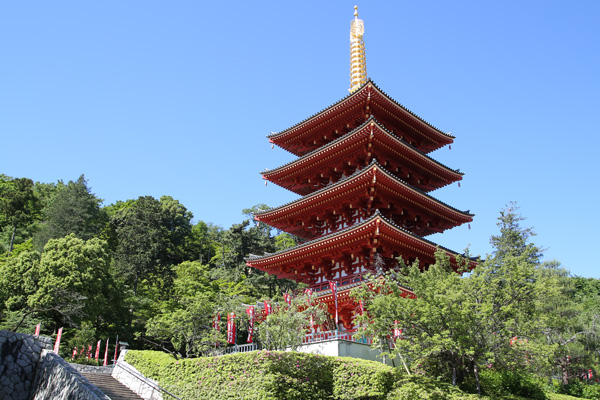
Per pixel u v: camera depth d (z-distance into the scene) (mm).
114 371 33688
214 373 27688
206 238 107062
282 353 26438
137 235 81688
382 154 42500
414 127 46594
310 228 45062
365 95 42281
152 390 29578
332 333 32969
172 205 103625
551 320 26641
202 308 40562
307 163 44688
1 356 23469
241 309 38344
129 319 59219
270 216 45062
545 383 35062
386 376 25516
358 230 36094
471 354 24500
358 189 39469
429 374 27062
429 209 42938
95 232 83375
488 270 26219
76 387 21000
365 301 28734
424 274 27406
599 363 42594
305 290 37750
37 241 74000
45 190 111312
